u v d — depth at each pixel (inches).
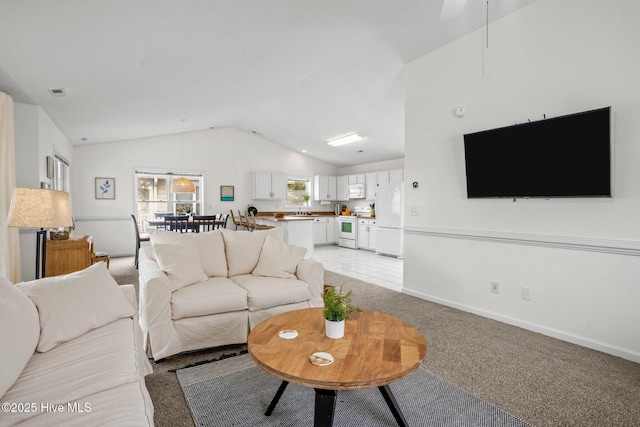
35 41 96.5
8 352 47.5
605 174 95.2
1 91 131.3
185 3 90.5
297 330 72.5
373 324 77.1
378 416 67.9
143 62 125.7
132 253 267.0
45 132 163.6
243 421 66.1
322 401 55.3
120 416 42.5
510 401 73.3
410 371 56.1
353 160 347.6
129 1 84.4
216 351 99.0
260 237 130.4
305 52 146.8
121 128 223.3
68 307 66.5
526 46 115.2
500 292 124.3
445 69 142.3
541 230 113.0
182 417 67.3
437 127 145.7
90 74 126.8
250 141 321.1
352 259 267.4
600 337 99.6
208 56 132.5
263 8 102.5
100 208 255.9
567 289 106.5
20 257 142.6
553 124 105.0
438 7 114.3
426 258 151.8
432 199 148.6
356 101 209.5
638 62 91.8
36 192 93.0
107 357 57.6
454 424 65.4
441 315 130.0
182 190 234.5
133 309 79.8
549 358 93.9
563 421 66.6
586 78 101.4
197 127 275.0
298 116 251.1
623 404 72.4
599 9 98.6
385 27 128.3
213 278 114.9
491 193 124.5
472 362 91.4
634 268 93.4
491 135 122.1
